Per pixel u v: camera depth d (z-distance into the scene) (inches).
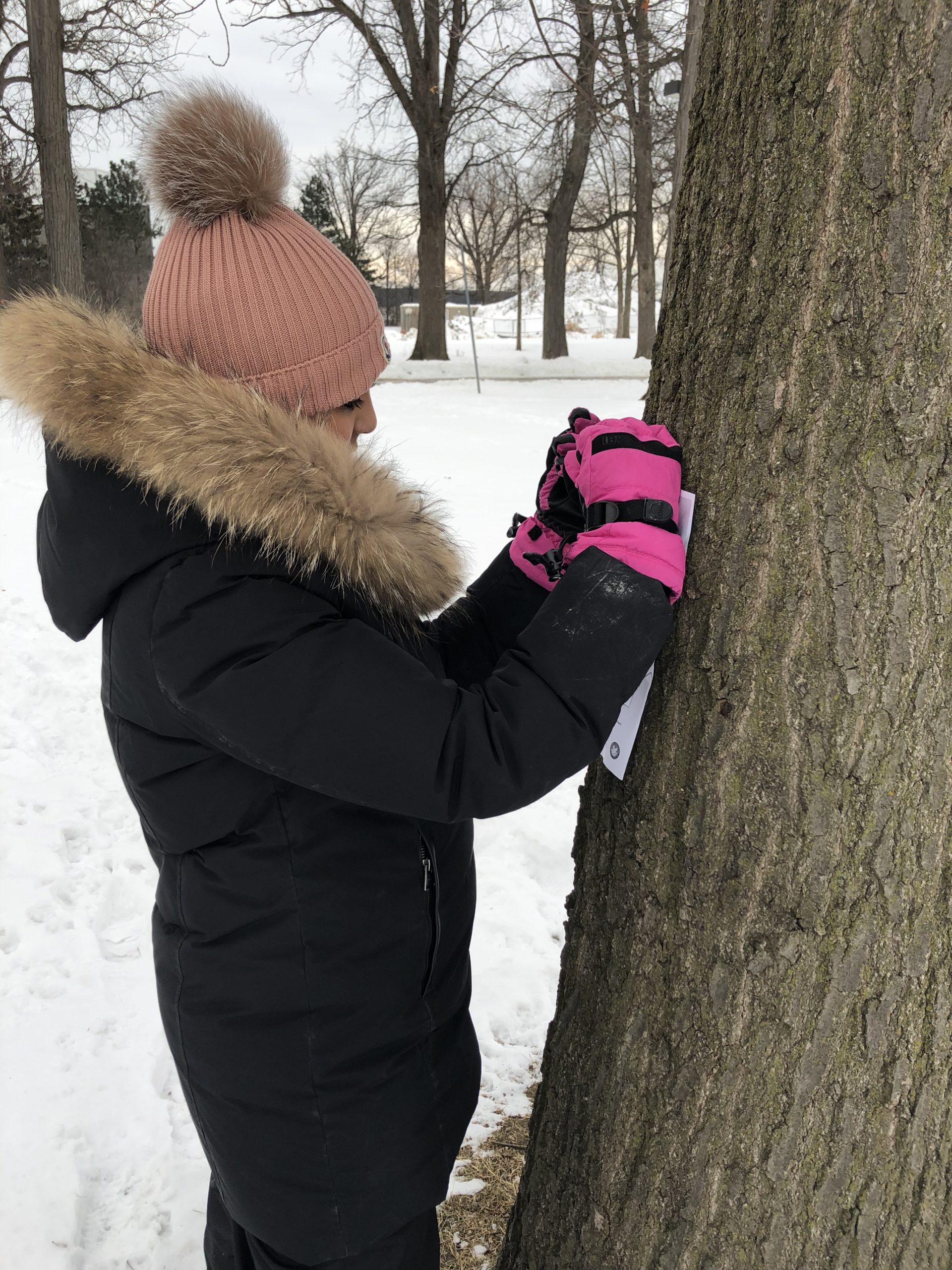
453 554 51.9
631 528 44.9
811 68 40.5
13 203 837.2
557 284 1024.2
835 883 46.0
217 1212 63.9
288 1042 48.6
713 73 46.2
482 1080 93.4
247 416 42.4
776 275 43.1
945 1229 49.4
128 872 128.3
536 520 57.4
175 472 40.8
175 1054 51.9
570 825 136.9
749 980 48.7
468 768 42.3
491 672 58.3
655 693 50.5
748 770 46.9
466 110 585.6
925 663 43.1
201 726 44.3
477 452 404.8
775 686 45.6
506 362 981.8
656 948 52.1
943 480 41.1
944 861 45.1
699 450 47.4
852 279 40.9
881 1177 48.7
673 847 50.5
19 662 196.2
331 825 47.6
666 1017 52.1
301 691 41.4
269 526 41.3
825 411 42.5
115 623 45.3
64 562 45.6
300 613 42.8
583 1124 57.9
